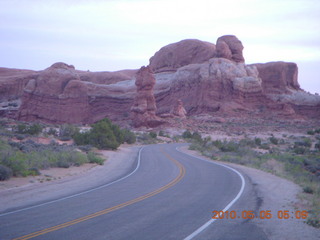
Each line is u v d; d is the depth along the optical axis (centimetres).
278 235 821
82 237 807
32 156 2433
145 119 9138
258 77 12456
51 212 1081
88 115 12431
